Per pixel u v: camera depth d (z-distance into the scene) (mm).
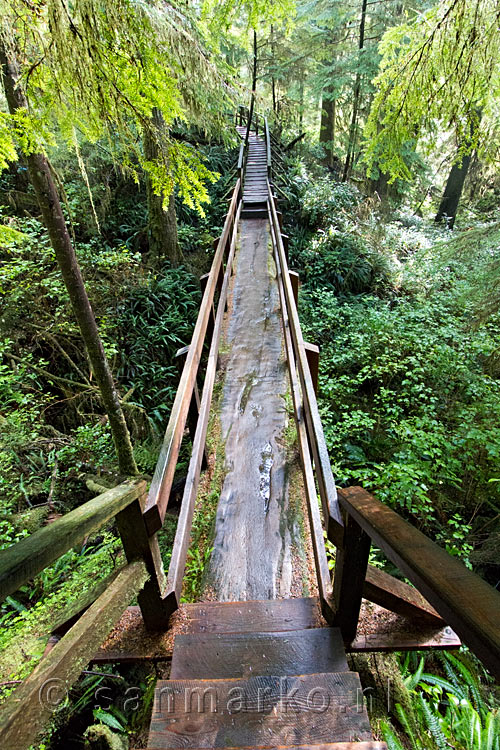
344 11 12039
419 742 1573
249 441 3074
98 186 7652
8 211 6906
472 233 4285
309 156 14977
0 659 2262
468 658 2393
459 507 4254
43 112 1541
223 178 10914
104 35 1377
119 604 1294
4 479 4039
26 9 1364
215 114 2158
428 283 8336
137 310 6863
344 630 1643
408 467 3865
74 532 946
